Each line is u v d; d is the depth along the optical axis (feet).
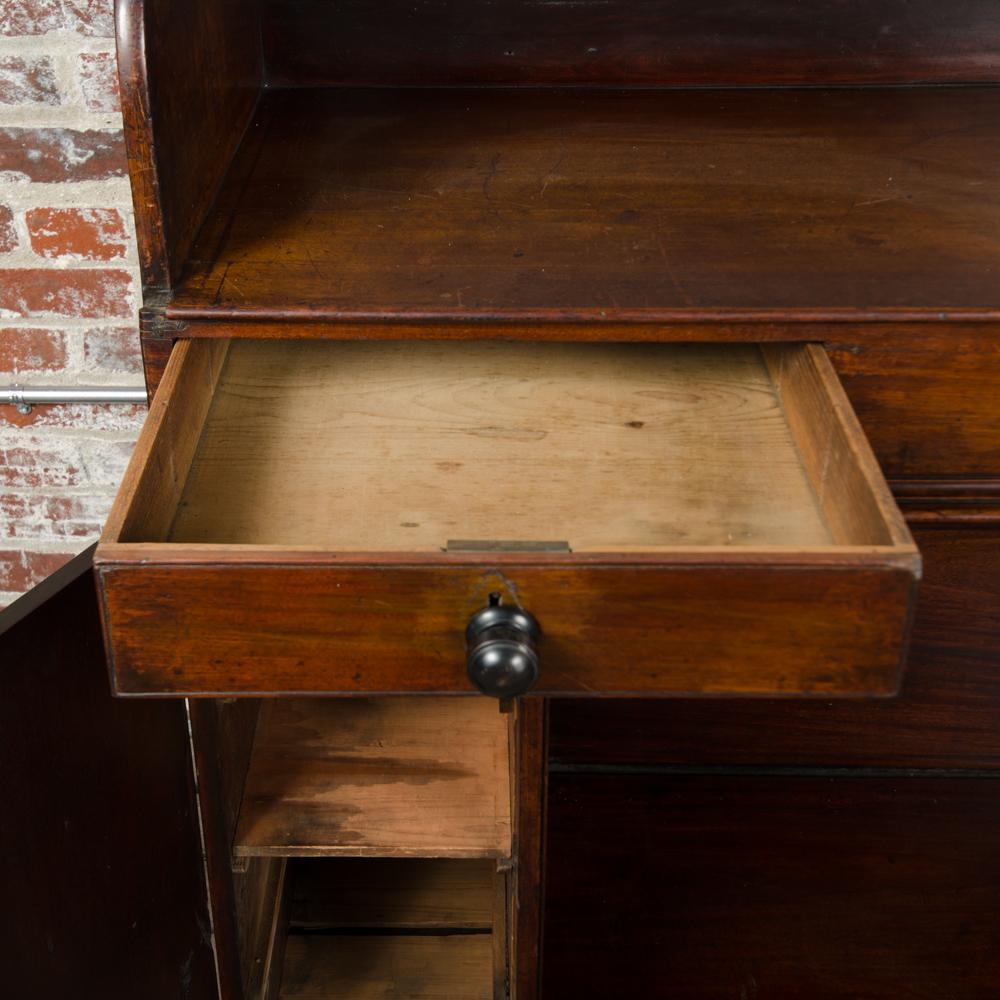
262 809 3.61
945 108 3.78
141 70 2.48
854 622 2.18
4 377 4.38
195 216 2.90
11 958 2.69
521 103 3.84
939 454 2.88
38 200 4.03
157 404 2.48
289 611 2.16
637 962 3.82
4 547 4.76
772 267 2.82
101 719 3.11
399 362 3.16
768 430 2.87
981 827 3.55
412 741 3.87
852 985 3.82
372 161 3.38
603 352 3.22
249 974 4.06
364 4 3.82
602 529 2.56
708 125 3.66
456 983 4.38
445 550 2.14
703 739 3.42
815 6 3.85
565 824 3.58
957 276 2.78
